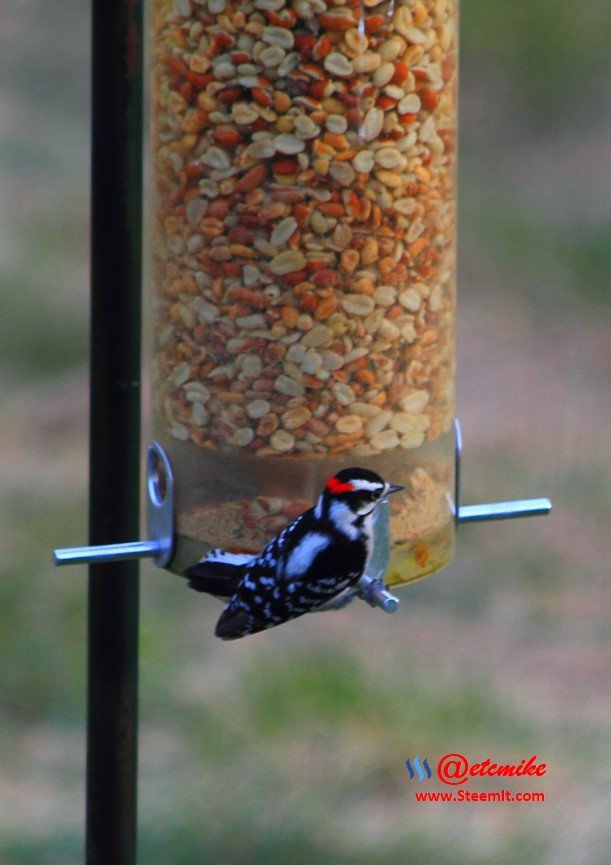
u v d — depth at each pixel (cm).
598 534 1650
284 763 1169
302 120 657
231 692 1286
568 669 1373
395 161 670
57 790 1181
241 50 653
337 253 673
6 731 1272
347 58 650
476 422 1912
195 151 677
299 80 652
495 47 3003
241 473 697
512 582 1557
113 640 638
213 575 665
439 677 1331
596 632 1437
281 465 692
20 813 1136
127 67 609
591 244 2409
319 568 637
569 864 1042
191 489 710
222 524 702
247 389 689
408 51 661
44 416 1969
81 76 3269
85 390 2053
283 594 638
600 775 1177
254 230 672
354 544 644
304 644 1401
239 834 1040
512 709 1273
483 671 1352
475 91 2959
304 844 1035
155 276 723
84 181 2764
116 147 614
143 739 1219
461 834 1078
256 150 664
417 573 709
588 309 2270
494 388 2019
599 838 1066
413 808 1119
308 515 656
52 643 1377
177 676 1323
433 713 1248
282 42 648
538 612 1491
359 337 683
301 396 685
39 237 2488
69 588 1477
